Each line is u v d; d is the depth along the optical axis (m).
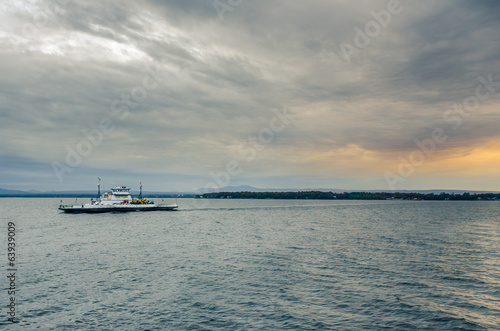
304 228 80.75
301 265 37.09
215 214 138.25
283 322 21.45
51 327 20.80
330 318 22.08
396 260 39.78
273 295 26.61
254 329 20.44
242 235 65.94
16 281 30.55
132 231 72.94
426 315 22.58
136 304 24.70
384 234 67.25
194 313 22.97
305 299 25.69
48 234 67.06
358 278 31.58
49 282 30.23
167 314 22.83
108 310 23.55
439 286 29.03
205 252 45.69
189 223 94.25
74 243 54.41
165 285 29.33
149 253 44.97
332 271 34.25
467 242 55.12
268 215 135.62
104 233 68.94
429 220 106.88
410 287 28.73
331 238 60.84
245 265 37.12
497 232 71.12
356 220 107.69
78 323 21.41
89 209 124.81
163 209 145.12
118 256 42.72
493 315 22.56
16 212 156.38
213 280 30.88
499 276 32.38
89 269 35.25
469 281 30.61
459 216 128.62
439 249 47.84
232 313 22.95
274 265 37.09
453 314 22.75
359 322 21.44
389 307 24.02
